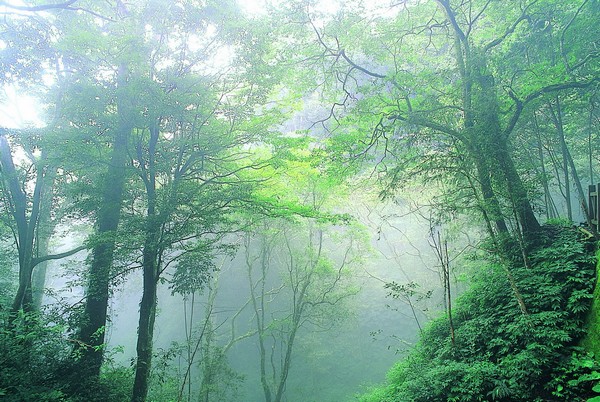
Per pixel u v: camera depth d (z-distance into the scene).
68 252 12.85
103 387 11.23
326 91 16.08
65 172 13.40
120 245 10.92
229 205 12.41
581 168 18.70
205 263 11.72
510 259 10.67
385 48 13.98
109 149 13.24
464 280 15.67
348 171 14.62
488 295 10.01
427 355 10.70
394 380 12.08
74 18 13.14
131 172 11.58
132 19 11.49
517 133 13.86
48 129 11.76
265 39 11.73
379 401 11.49
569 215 13.45
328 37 13.53
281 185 16.73
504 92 12.19
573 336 7.18
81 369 11.05
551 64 11.46
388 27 13.27
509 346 8.02
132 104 11.06
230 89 12.29
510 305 8.92
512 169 10.28
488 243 10.88
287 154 13.09
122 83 11.56
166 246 11.01
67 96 11.59
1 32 11.67
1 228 16.20
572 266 8.39
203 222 11.02
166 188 11.37
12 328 10.02
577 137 17.28
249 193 12.15
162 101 10.60
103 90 10.80
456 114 12.25
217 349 19.14
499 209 10.02
